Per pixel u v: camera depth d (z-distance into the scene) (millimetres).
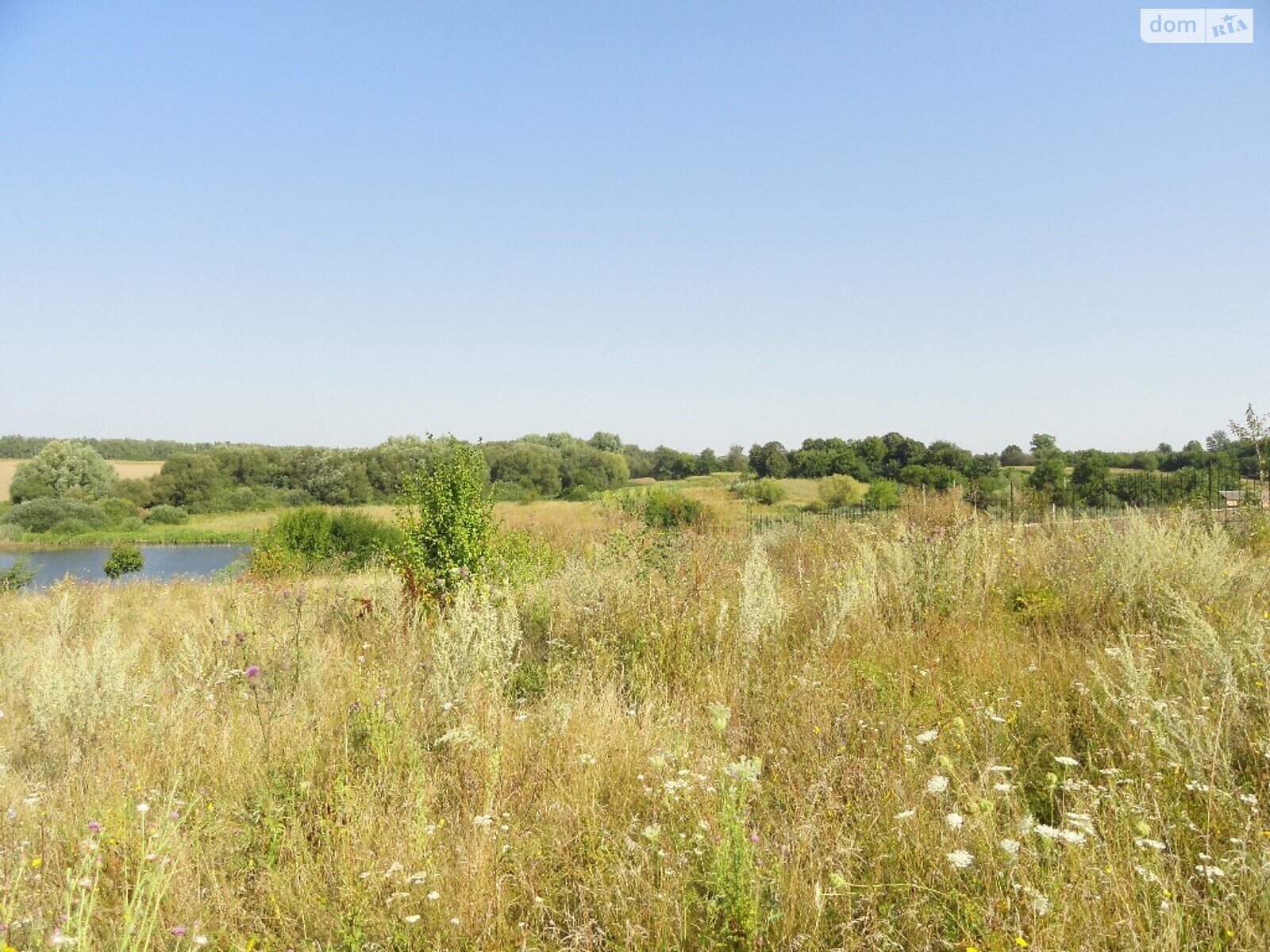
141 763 4238
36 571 19172
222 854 3379
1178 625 5723
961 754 3723
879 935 2387
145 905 2746
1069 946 2270
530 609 7629
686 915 2648
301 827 3566
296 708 5023
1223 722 3633
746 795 3340
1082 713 4273
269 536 20203
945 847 2850
